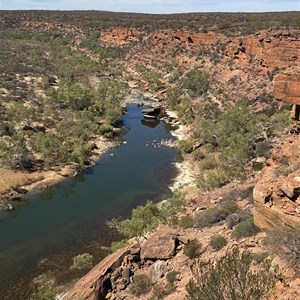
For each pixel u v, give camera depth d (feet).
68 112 243.60
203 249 82.23
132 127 251.80
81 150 191.01
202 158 191.83
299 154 104.53
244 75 284.61
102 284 81.51
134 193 160.86
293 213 69.82
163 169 184.44
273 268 59.11
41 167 178.60
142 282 79.87
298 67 111.55
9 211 147.13
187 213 117.91
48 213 145.79
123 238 127.85
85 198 157.17
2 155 174.70
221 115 230.07
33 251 122.11
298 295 52.21
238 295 45.80
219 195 126.52
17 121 215.92
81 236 130.11
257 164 154.51
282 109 215.72
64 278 107.55
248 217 89.81
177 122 262.26
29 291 103.81
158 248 85.87
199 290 48.29
